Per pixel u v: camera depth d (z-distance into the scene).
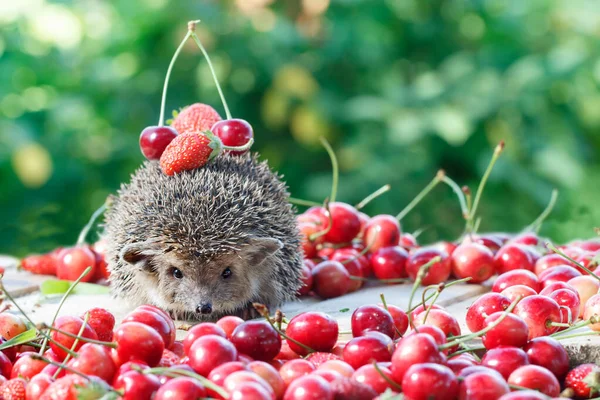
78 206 12.89
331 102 12.88
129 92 12.91
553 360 4.76
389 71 13.22
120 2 13.27
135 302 6.39
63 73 13.16
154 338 4.54
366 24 13.19
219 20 12.88
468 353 5.10
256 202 6.15
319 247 7.65
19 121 12.59
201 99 12.89
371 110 12.52
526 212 13.16
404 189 12.59
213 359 4.45
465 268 7.09
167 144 6.31
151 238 5.85
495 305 5.25
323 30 13.11
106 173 12.80
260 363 4.39
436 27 13.65
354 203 12.38
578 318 5.95
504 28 13.59
